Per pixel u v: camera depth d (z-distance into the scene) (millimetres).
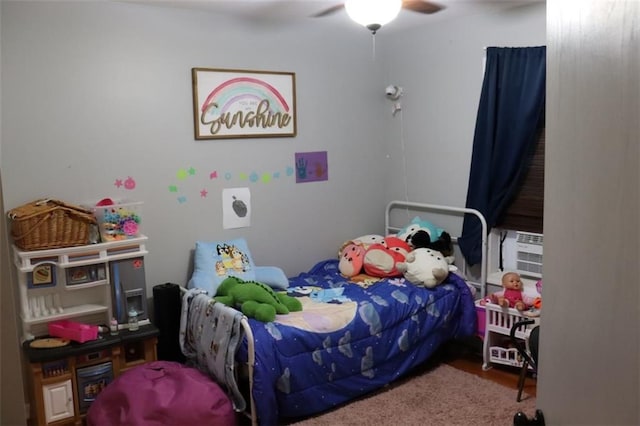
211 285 3203
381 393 3094
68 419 2723
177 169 3316
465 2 3342
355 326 2938
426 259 3432
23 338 2771
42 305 2814
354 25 3898
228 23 3432
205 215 3447
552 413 942
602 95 732
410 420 2795
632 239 661
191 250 3412
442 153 3943
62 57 2895
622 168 683
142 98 3158
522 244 3570
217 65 3410
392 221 4352
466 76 3740
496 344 3412
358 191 4188
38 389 2633
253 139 3607
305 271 3947
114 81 3059
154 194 3248
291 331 2729
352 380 2951
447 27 3807
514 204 3570
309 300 3195
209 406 2512
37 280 2734
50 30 2852
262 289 2967
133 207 2988
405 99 4145
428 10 3531
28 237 2646
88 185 3025
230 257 3373
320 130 3928
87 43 2961
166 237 3311
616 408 708
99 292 2961
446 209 3863
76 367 2738
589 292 787
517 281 3270
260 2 3188
